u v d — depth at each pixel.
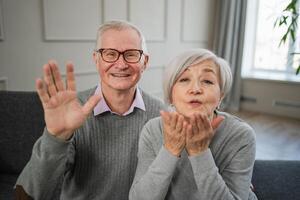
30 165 0.92
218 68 0.85
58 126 0.86
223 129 0.89
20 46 2.84
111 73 1.12
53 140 0.87
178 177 0.90
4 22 2.69
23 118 1.63
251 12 4.69
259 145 3.34
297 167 1.35
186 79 0.85
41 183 0.91
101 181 1.14
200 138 0.76
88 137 1.13
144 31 3.92
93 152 1.13
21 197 0.96
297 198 1.26
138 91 1.24
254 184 1.28
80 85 3.40
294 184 1.29
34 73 2.99
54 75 0.83
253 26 4.78
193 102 0.83
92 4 3.33
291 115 4.46
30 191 0.93
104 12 3.44
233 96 4.83
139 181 0.86
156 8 4.02
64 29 3.14
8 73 2.79
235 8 4.55
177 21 4.34
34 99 1.65
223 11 4.67
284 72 4.68
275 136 3.64
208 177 0.77
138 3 3.78
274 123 4.17
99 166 1.13
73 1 3.16
